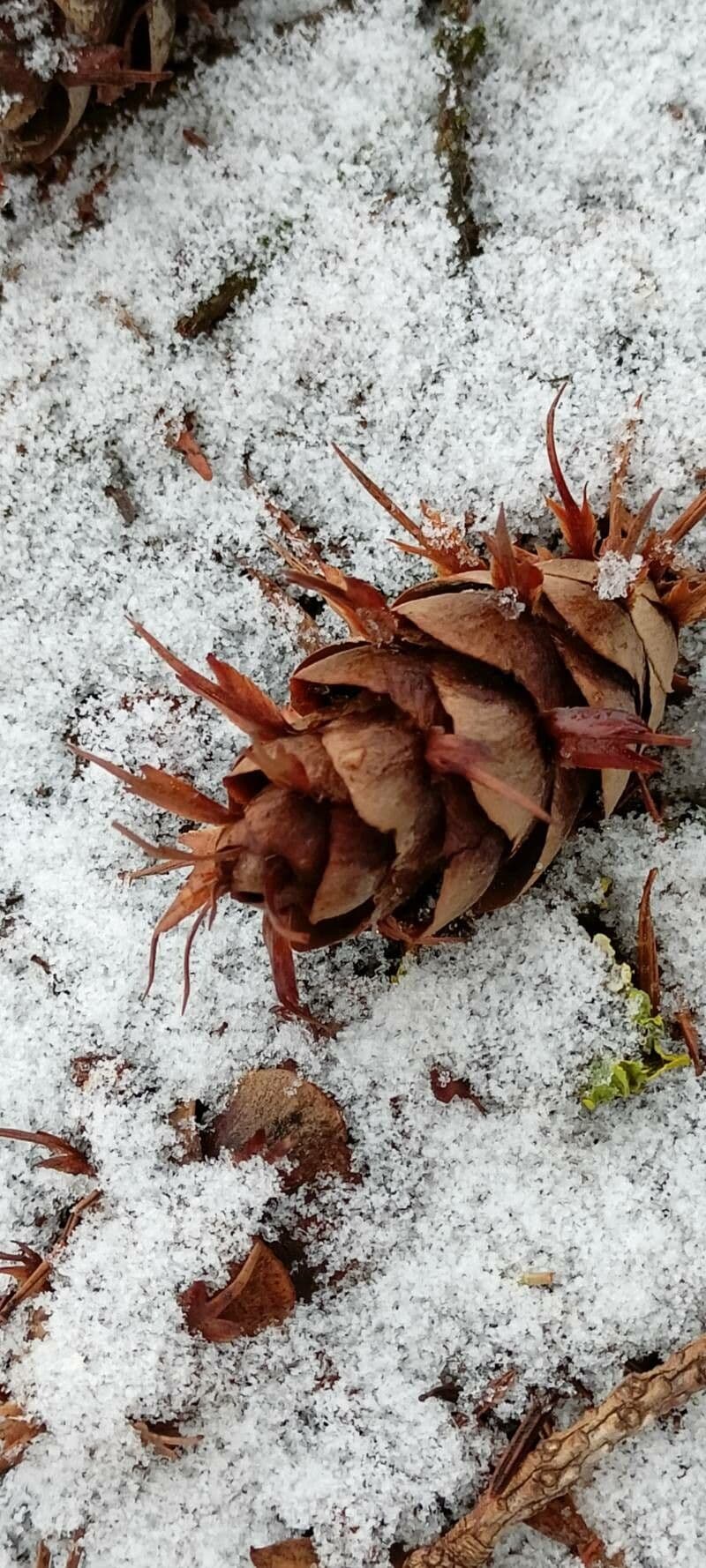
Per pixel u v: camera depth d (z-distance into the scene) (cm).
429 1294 20
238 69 19
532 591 17
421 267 19
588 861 20
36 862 21
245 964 20
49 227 20
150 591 20
